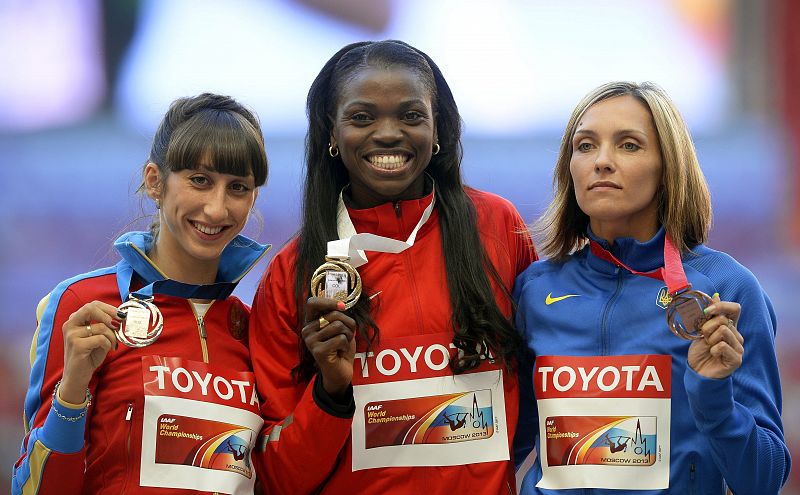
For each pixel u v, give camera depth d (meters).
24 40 31.80
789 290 30.73
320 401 8.78
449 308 9.32
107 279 9.12
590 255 9.35
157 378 8.73
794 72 31.83
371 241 9.31
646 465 8.54
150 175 9.16
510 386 9.37
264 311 9.57
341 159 9.81
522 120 32.41
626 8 32.41
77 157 31.86
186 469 8.67
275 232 30.77
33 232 31.30
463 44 32.41
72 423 8.19
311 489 9.18
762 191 31.75
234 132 8.91
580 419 8.77
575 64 32.44
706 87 32.44
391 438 9.08
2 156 31.61
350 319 8.64
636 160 8.84
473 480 9.05
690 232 9.09
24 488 8.48
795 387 28.38
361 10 32.16
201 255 8.98
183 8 32.16
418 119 9.12
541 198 31.97
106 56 32.16
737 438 8.04
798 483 24.70
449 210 9.65
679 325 8.23
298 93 32.28
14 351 29.91
